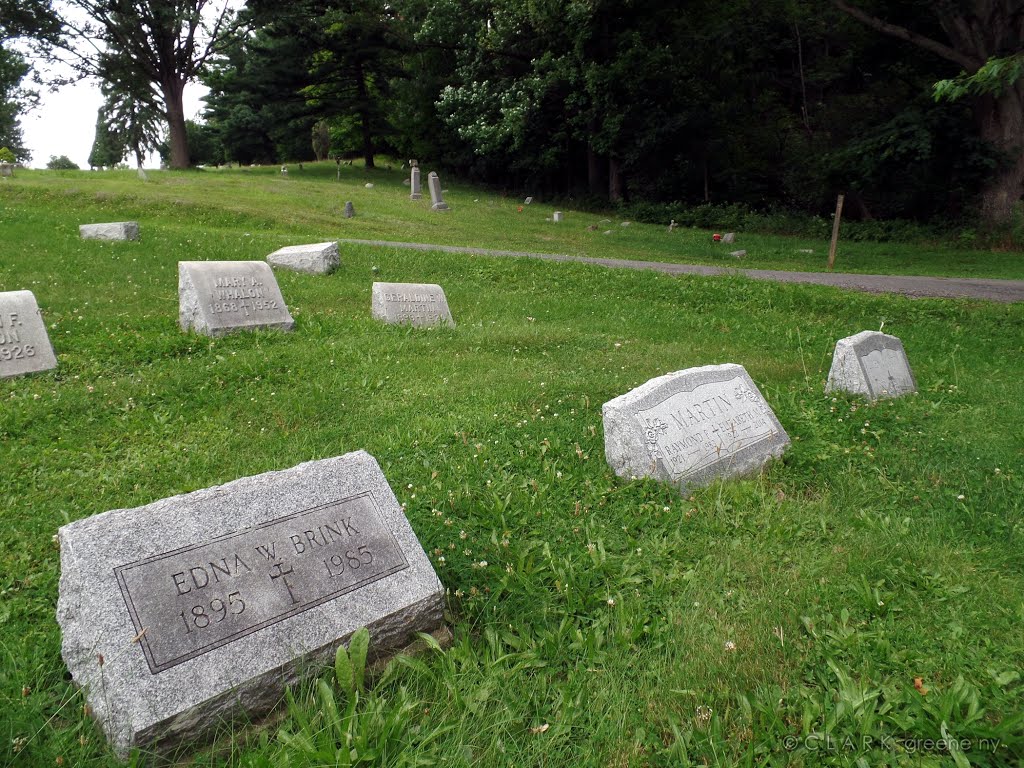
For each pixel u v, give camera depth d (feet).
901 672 10.25
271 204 82.99
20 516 14.48
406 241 72.43
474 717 9.35
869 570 12.96
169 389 22.27
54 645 10.41
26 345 23.49
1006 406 24.12
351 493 11.38
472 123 123.03
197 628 9.11
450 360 27.73
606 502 15.89
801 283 51.03
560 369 27.37
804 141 113.29
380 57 145.59
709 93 113.60
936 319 41.06
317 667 9.69
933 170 93.04
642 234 92.53
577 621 11.62
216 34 132.16
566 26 109.50
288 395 22.31
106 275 40.32
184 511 9.93
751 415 18.78
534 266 53.52
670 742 9.13
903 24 94.63
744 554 13.56
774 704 9.53
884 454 19.11
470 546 13.70
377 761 8.52
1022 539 14.29
